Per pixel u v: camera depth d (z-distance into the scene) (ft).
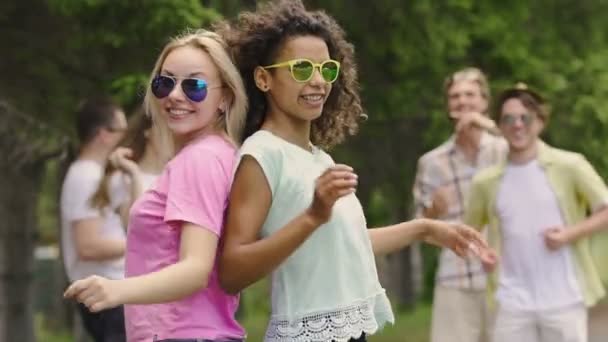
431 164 29.32
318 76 16.46
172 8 37.29
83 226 25.00
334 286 16.24
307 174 16.28
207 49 16.58
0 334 50.03
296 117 16.65
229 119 16.75
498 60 44.96
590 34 48.01
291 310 16.22
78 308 24.36
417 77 44.57
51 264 98.02
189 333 15.99
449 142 29.35
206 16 37.70
